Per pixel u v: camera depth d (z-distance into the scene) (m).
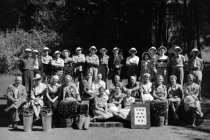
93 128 11.71
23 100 11.73
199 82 14.45
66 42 27.45
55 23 30.08
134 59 15.05
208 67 28.80
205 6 25.47
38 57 15.45
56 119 12.13
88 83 12.98
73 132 11.16
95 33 25.77
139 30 24.73
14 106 11.45
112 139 10.37
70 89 12.38
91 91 12.97
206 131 11.34
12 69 27.75
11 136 10.59
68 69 15.02
